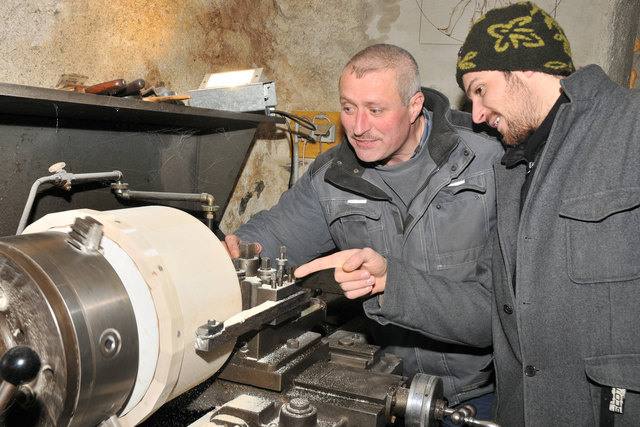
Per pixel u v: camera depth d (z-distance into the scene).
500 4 2.23
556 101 1.06
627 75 2.34
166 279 0.77
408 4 2.38
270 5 2.47
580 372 1.01
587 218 0.95
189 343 0.80
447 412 0.97
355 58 1.38
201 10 2.04
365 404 0.92
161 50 1.86
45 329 0.64
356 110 1.38
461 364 1.54
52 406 0.65
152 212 0.91
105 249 0.79
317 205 1.63
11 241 0.69
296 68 2.58
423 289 1.22
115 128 1.62
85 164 1.55
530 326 1.05
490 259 1.28
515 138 1.12
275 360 0.98
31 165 1.39
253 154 2.45
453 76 2.35
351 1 2.47
